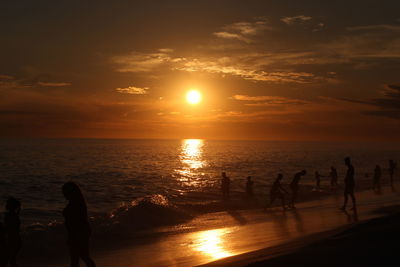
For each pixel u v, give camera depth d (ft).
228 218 57.00
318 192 92.63
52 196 111.04
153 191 116.37
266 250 31.53
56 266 33.65
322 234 38.47
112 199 99.30
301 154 455.22
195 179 159.53
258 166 243.60
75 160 306.96
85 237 24.81
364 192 92.43
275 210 65.00
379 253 23.34
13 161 289.12
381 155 431.84
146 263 32.32
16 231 31.78
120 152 481.46
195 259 32.89
